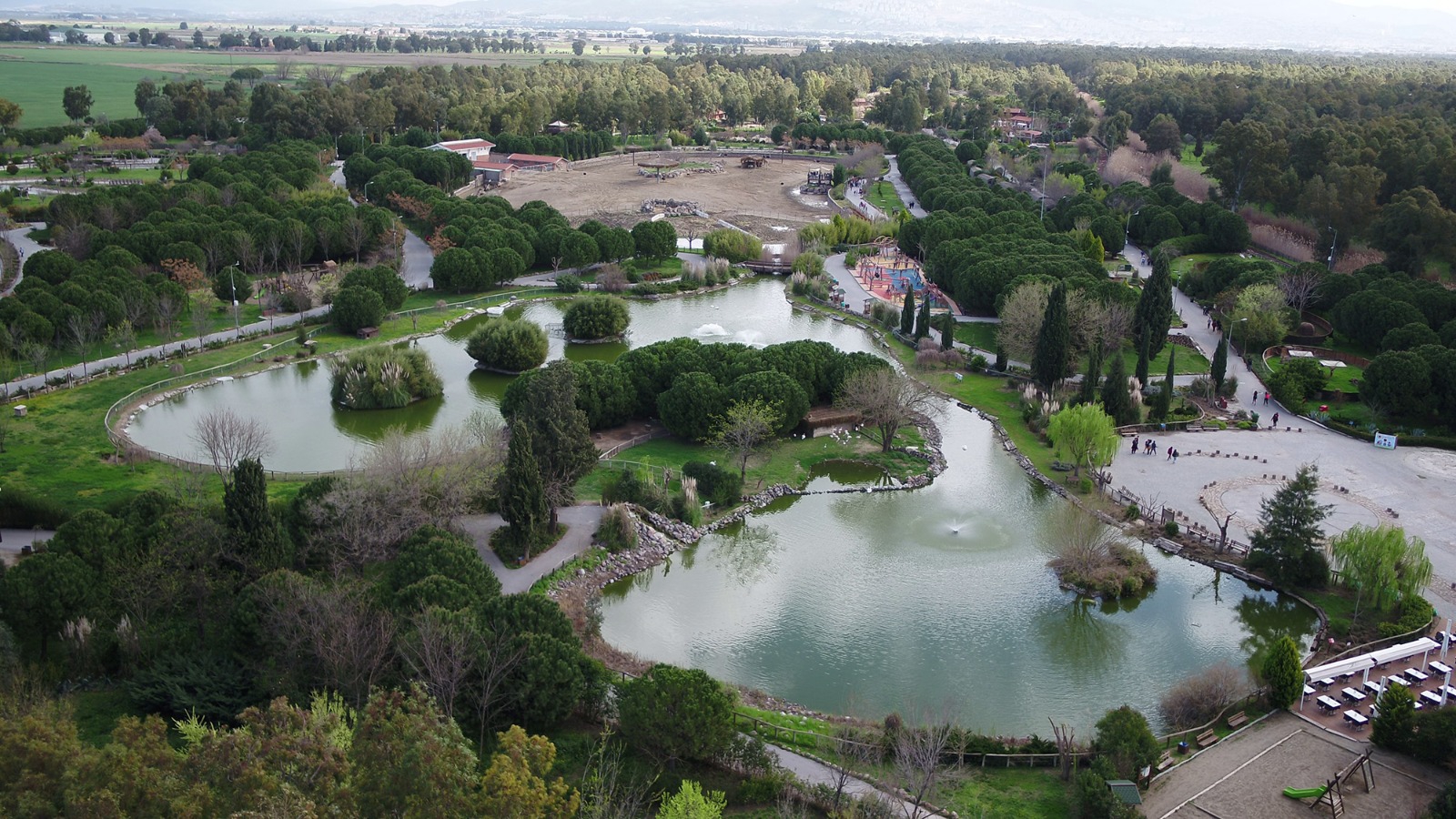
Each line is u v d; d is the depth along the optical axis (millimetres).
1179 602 97562
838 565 103312
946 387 150875
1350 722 76188
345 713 65000
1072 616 94938
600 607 94438
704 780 66750
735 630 91688
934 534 109312
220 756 49750
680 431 126250
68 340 150125
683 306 196125
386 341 166500
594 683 73000
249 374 150625
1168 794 68375
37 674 69938
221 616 78438
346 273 186500
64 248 191000
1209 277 187000
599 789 59906
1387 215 190000
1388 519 109250
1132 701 82500
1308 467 104625
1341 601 95562
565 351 166000
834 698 81688
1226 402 141500
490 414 136125
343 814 47312
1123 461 124500
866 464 126062
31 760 49219
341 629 69312
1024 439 132500
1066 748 70312
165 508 88375
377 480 96562
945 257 195250
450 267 187500
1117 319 153750
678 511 109688
